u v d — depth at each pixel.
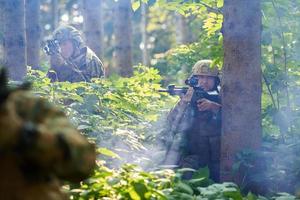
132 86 9.88
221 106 8.16
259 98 7.77
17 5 9.47
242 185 7.55
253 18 7.68
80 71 9.97
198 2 10.32
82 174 3.76
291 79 9.77
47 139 3.66
